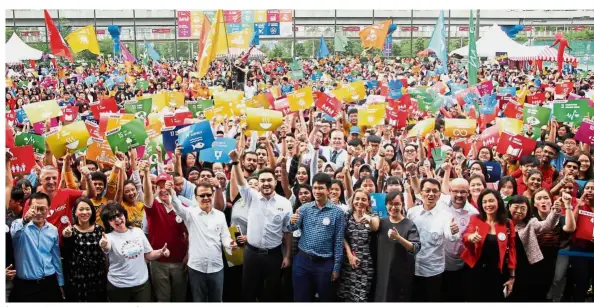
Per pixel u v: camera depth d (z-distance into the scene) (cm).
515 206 847
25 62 4866
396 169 1068
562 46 3103
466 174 1100
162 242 866
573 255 884
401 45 6391
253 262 872
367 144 1259
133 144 1008
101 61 4828
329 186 844
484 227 827
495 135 1291
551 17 5297
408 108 1770
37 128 1564
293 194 984
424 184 842
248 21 4606
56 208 865
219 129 1553
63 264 823
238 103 1705
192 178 1041
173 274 872
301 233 852
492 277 834
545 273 854
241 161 1068
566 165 1069
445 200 881
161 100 1805
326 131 1483
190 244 855
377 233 834
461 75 3572
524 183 1083
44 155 1102
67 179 1002
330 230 837
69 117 1755
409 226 817
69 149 1040
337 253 834
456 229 820
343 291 847
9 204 881
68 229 807
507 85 3127
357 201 840
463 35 5797
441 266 840
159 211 866
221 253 866
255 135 1298
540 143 1269
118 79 3312
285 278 909
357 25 5906
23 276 796
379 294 825
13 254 800
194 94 2655
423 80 3369
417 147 1233
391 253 816
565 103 1467
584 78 3325
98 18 5700
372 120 1517
